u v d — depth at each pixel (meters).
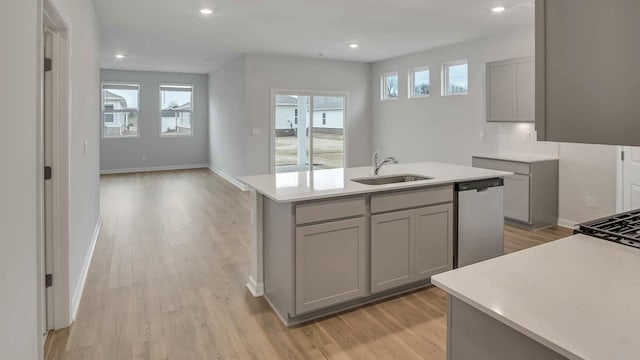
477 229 3.50
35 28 1.64
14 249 1.36
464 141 6.42
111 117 10.05
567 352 0.86
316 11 4.63
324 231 2.73
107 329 2.64
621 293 1.10
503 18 4.89
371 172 3.68
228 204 6.49
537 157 5.18
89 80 3.96
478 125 6.16
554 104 1.00
